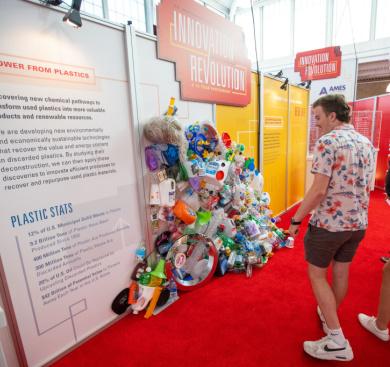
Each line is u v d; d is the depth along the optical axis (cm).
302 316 183
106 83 163
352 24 604
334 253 138
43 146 137
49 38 135
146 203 196
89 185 160
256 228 257
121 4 428
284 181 405
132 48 173
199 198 223
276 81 348
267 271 244
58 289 152
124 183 180
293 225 143
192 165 199
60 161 145
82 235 160
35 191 137
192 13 212
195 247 231
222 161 212
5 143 124
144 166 191
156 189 192
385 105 551
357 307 189
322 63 486
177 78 206
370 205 439
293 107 404
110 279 179
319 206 136
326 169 125
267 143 344
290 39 684
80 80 149
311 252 141
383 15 566
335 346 140
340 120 134
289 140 404
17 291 136
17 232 132
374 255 265
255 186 282
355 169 126
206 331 173
